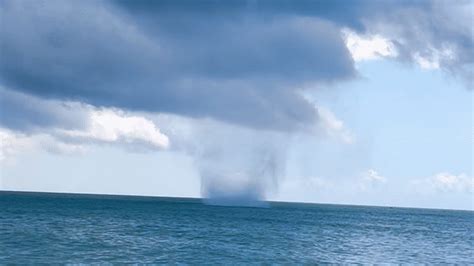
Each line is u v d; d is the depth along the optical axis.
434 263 69.50
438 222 199.50
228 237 89.31
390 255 75.56
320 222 147.50
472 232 143.50
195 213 163.62
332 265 62.31
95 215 135.25
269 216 163.75
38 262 54.50
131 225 107.00
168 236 87.06
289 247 78.06
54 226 95.31
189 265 58.00
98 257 60.09
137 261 58.84
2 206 152.62
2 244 65.75
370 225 148.38
